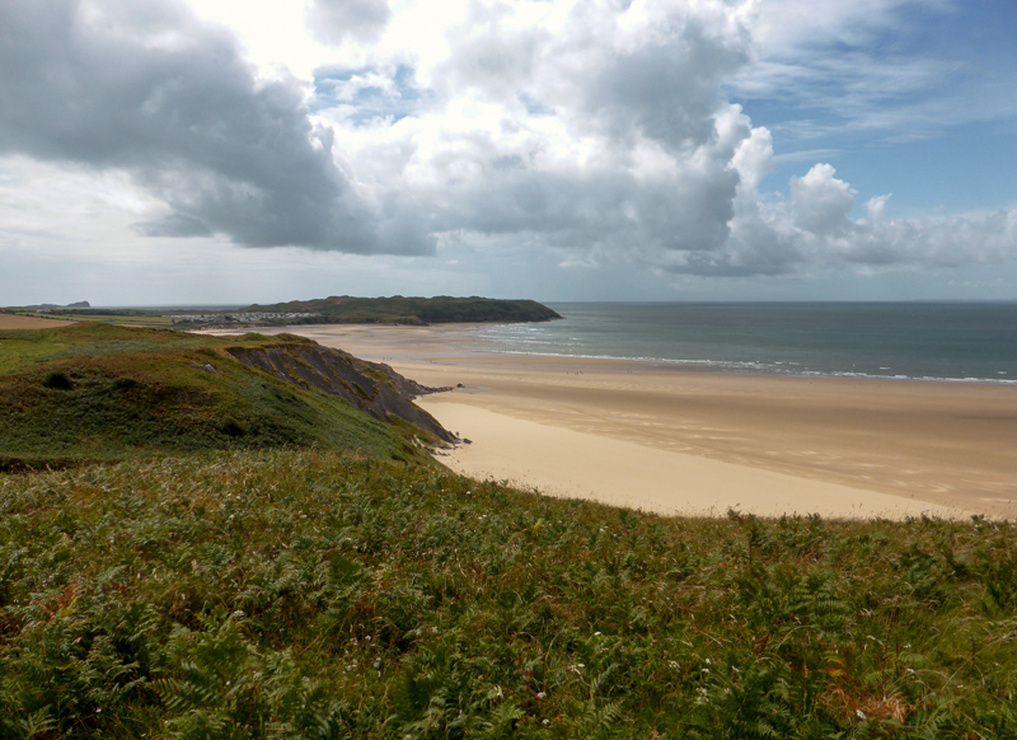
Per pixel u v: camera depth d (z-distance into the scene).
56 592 4.92
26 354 35.12
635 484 32.00
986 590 5.78
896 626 5.00
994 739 3.21
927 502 29.36
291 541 7.17
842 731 3.38
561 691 4.03
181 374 30.75
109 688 3.81
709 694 3.65
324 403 38.88
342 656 4.55
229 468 14.00
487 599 5.73
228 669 3.82
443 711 3.60
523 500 14.66
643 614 5.17
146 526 7.20
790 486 31.92
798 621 4.96
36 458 20.89
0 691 3.55
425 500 11.75
